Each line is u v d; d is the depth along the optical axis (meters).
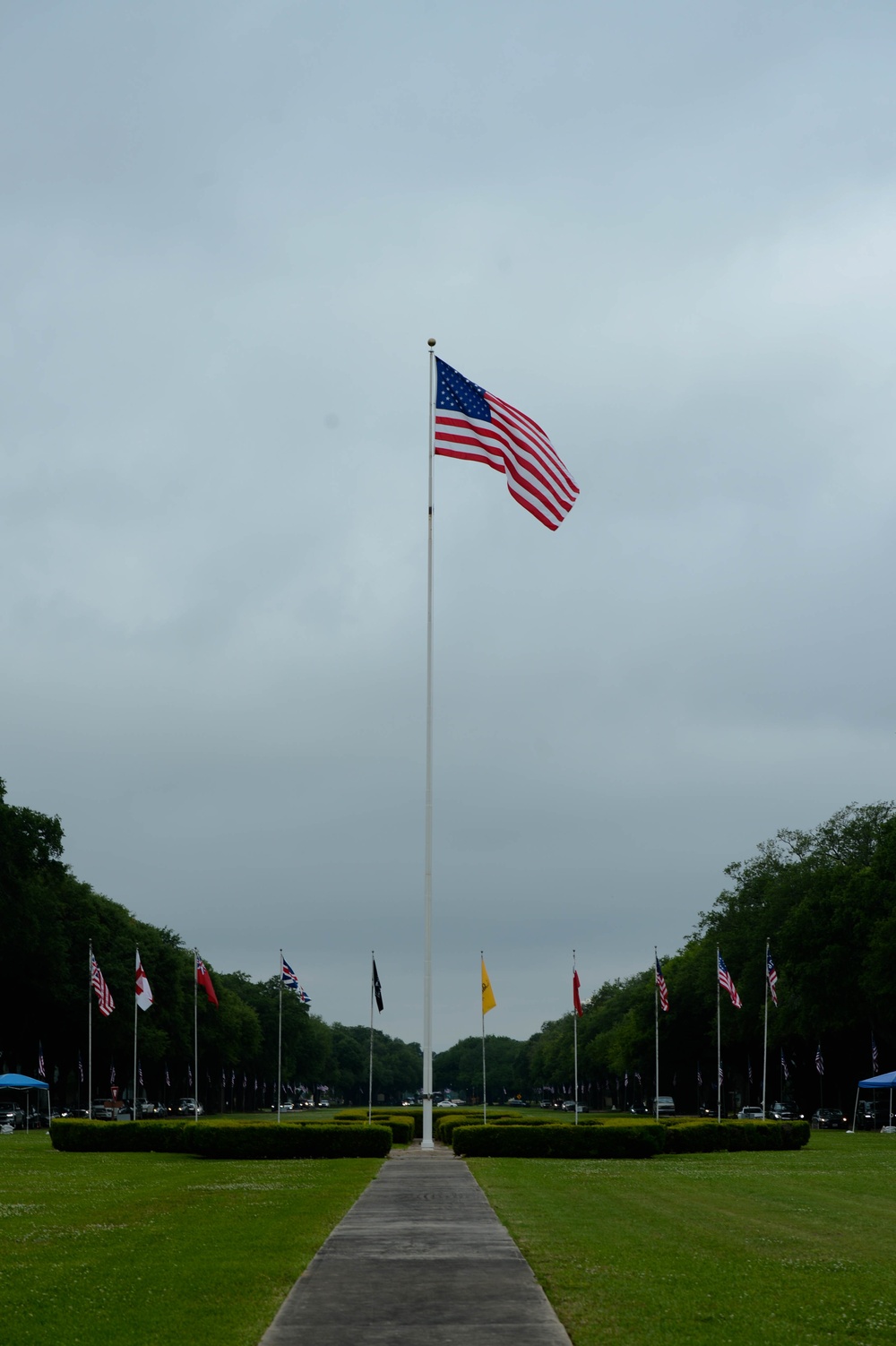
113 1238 19.86
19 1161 39.25
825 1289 15.38
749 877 104.00
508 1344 12.23
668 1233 20.75
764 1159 42.06
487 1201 25.44
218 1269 16.44
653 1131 42.00
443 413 39.31
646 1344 12.23
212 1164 37.47
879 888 73.31
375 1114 70.56
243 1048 142.38
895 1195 28.56
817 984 77.44
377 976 55.62
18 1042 90.62
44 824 78.62
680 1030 113.44
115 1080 112.75
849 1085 101.06
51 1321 13.34
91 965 59.00
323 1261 17.34
